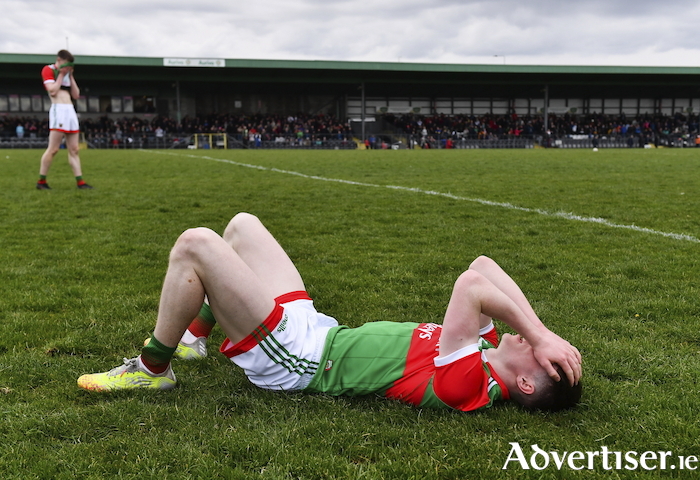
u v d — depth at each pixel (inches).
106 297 154.6
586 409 92.0
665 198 375.6
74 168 409.4
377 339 95.0
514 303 87.9
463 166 697.6
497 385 90.9
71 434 83.9
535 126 1792.6
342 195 391.5
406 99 1824.6
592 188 439.8
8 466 75.2
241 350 90.6
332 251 215.3
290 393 95.9
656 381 103.7
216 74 1525.6
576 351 87.7
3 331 126.5
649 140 1594.5
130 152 1119.6
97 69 1439.5
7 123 1396.4
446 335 87.8
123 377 97.0
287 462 76.5
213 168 647.8
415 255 208.1
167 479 72.8
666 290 160.6
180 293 87.7
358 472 74.6
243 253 104.5
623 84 1695.4
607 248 219.8
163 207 321.7
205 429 85.0
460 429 85.5
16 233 244.8
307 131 1571.1
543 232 254.8
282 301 98.2
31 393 97.4
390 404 92.6
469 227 268.1
